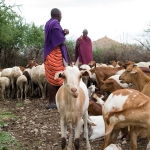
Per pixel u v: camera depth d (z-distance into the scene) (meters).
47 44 11.06
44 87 13.76
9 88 14.67
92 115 8.36
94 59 23.61
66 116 6.46
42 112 11.01
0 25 23.39
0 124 9.17
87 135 7.18
